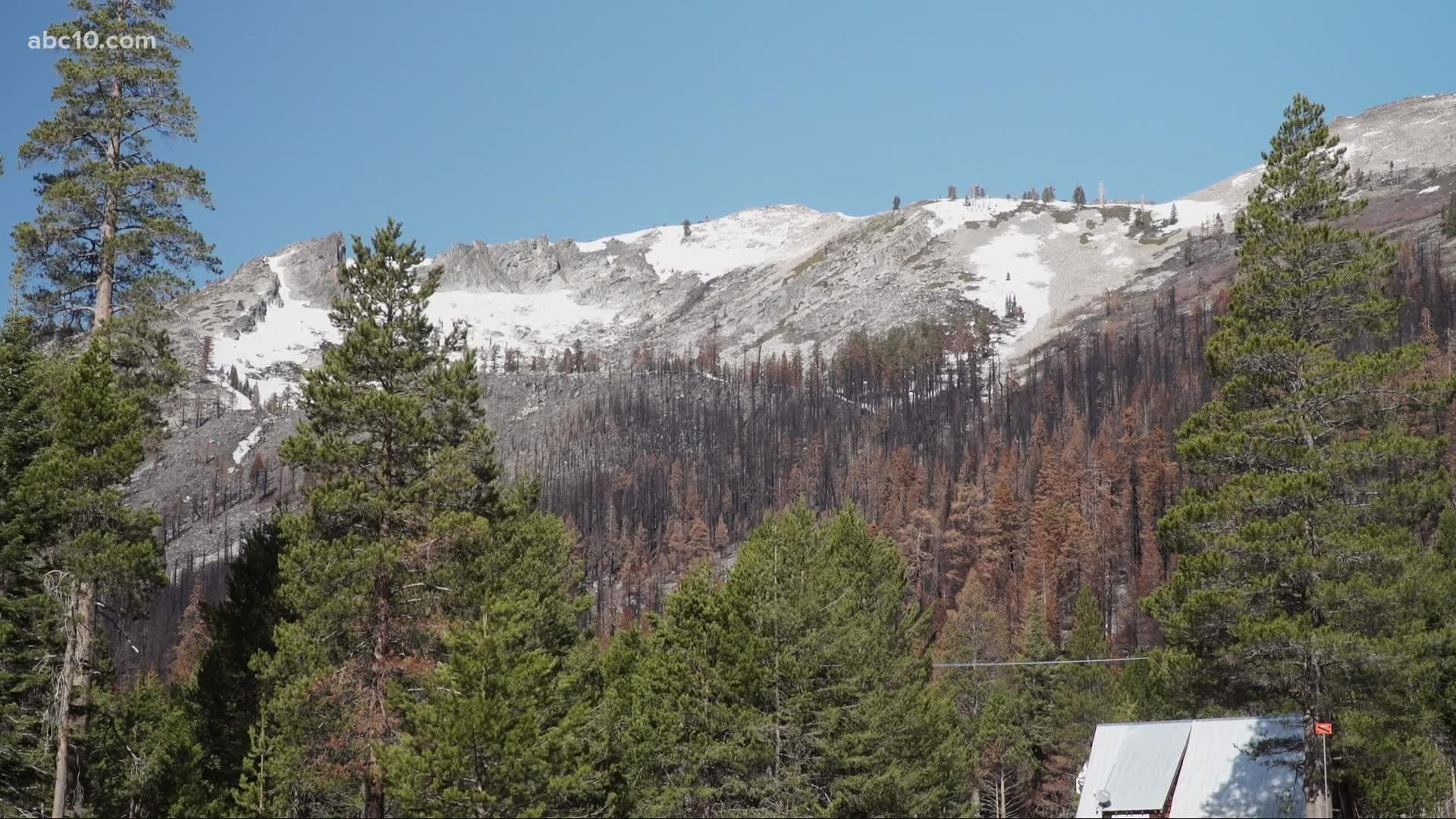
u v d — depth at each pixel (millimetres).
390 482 40312
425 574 39438
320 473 40188
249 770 40625
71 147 38656
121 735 43094
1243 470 45344
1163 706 77812
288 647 37531
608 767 44594
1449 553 63625
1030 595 100750
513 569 50094
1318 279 45125
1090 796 58688
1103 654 92312
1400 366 43062
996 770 82812
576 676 43062
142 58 39688
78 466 36875
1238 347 45438
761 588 51219
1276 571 42156
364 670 38781
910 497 163875
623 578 179750
